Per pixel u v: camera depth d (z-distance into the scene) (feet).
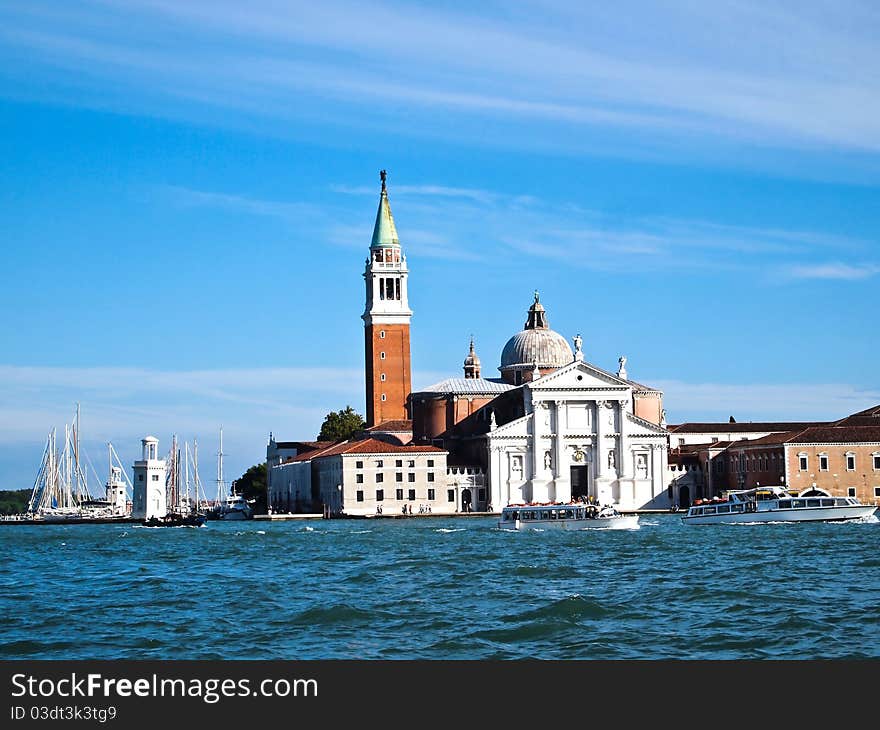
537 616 240.32
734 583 288.10
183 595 288.92
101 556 442.50
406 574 327.67
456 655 207.72
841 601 254.47
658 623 231.71
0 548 510.17
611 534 505.66
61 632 235.81
